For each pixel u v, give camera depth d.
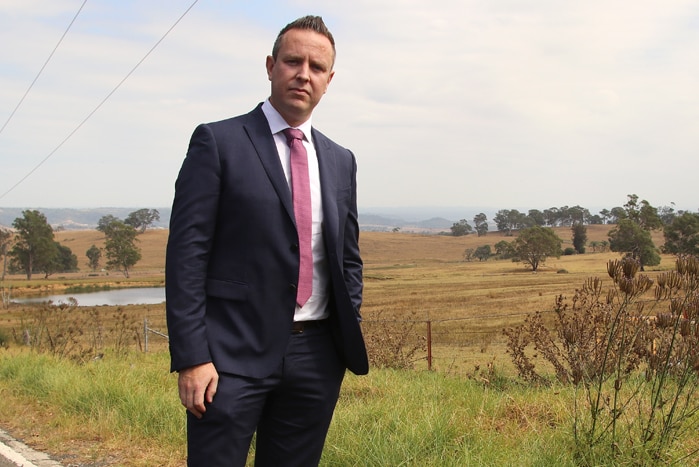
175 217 2.33
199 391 2.21
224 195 2.33
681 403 4.77
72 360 11.23
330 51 2.50
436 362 13.24
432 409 4.99
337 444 4.41
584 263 113.38
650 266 91.12
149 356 12.20
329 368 2.51
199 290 2.27
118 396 6.42
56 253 135.50
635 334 5.89
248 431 2.31
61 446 5.17
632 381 6.20
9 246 136.50
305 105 2.44
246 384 2.28
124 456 4.90
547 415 5.10
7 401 6.80
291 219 2.37
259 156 2.38
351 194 2.67
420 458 4.11
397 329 12.44
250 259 2.32
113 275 150.88
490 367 9.12
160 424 5.61
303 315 2.43
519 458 3.87
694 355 4.10
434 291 63.25
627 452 3.92
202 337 2.24
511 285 66.94
